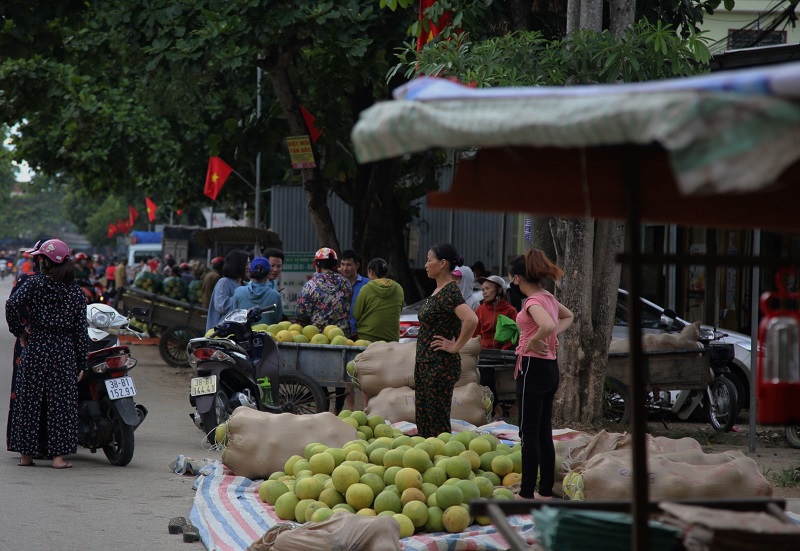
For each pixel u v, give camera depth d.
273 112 21.08
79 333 9.59
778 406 3.52
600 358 12.23
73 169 32.56
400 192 23.23
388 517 6.43
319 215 20.58
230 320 11.24
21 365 9.48
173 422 12.88
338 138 20.09
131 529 7.36
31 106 26.08
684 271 20.31
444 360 8.80
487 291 13.01
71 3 18.97
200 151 30.27
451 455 8.06
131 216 71.19
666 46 10.79
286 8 16.53
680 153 2.53
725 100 2.50
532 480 7.88
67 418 9.48
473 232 27.62
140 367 19.73
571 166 3.78
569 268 12.12
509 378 12.38
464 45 11.60
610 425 12.49
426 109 3.13
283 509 7.44
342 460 7.80
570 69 10.95
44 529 7.23
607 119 2.74
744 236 18.66
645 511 3.56
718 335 15.18
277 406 11.51
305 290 12.78
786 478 9.78
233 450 8.88
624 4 11.99
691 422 14.68
